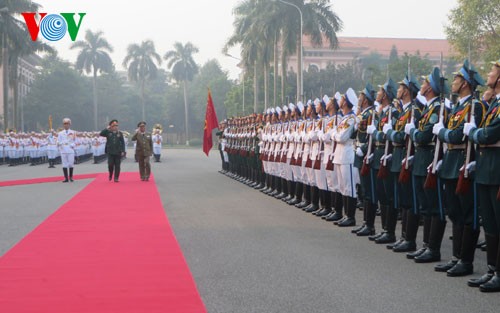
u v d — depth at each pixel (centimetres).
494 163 650
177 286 669
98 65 8412
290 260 804
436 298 623
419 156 799
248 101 6669
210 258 816
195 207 1377
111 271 739
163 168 3012
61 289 655
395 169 876
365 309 585
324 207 1210
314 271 741
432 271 744
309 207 1296
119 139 2122
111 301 610
